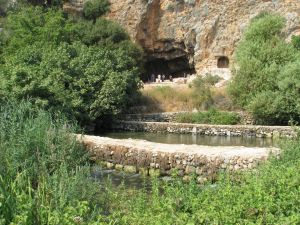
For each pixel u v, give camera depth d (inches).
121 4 1867.6
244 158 588.1
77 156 508.4
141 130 1198.3
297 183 315.0
